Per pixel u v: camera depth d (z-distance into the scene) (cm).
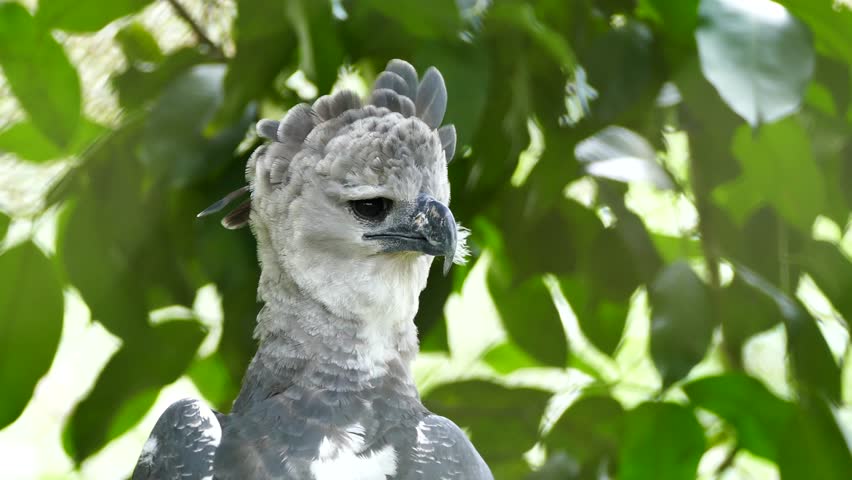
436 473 544
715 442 801
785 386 835
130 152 709
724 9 610
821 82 693
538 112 721
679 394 746
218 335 783
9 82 677
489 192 729
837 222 736
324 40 662
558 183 717
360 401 568
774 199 707
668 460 712
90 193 705
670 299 691
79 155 733
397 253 585
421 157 586
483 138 716
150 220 712
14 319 670
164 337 732
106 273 708
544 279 773
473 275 940
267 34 683
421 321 736
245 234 729
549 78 718
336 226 580
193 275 747
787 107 596
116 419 732
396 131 582
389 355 589
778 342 892
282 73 725
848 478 713
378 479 537
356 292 581
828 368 727
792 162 695
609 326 778
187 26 777
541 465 765
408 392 584
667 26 671
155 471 541
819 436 717
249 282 735
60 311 678
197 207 725
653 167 699
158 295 748
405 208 582
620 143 707
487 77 662
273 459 536
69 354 1010
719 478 785
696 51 686
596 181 755
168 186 701
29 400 669
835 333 885
